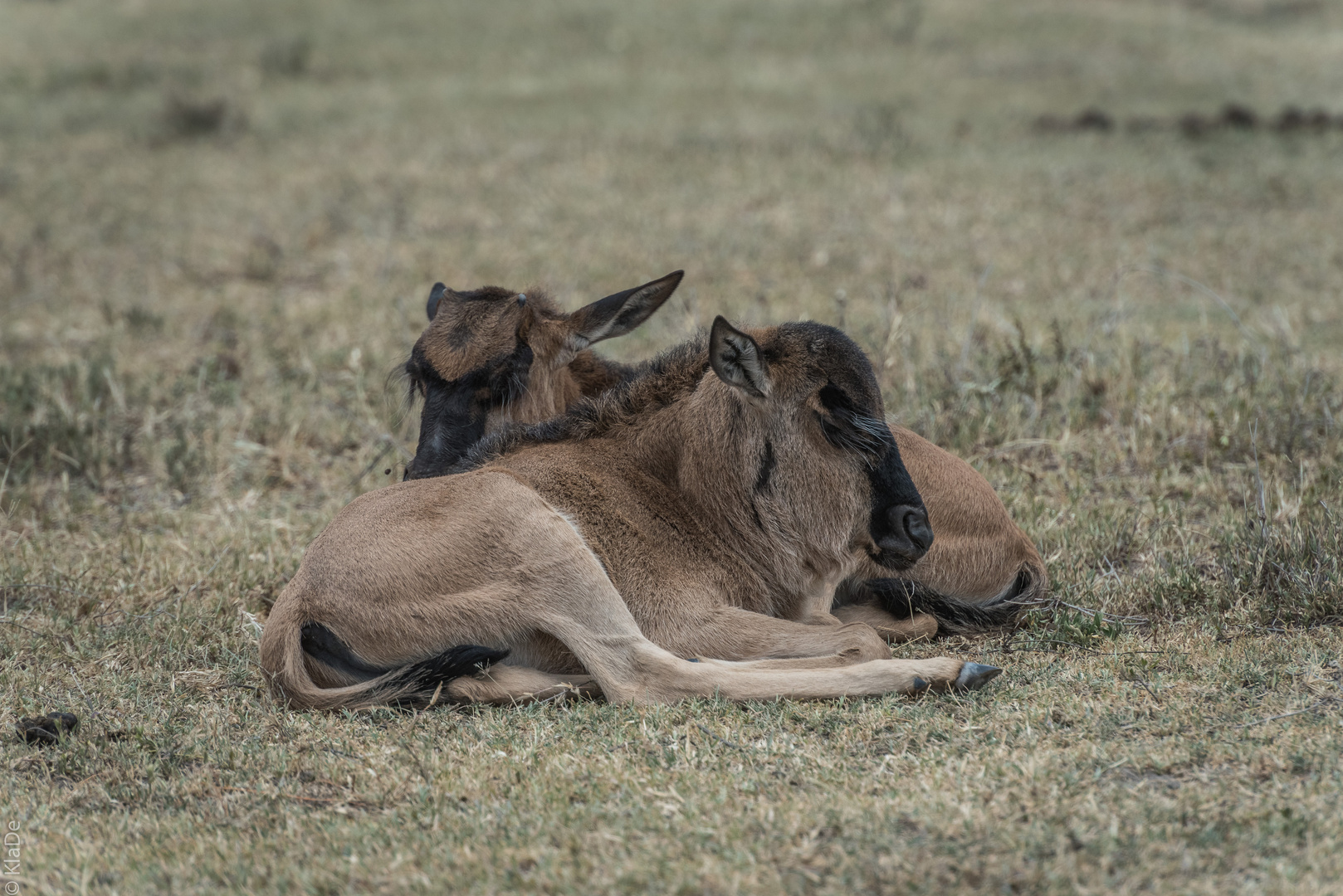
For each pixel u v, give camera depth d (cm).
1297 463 2652
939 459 2120
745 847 1295
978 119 6475
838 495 1903
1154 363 3247
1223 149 5759
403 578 1736
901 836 1305
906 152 5844
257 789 1516
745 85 7206
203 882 1286
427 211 5225
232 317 4031
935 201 5144
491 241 4766
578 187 5447
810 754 1532
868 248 4588
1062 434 2892
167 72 8019
